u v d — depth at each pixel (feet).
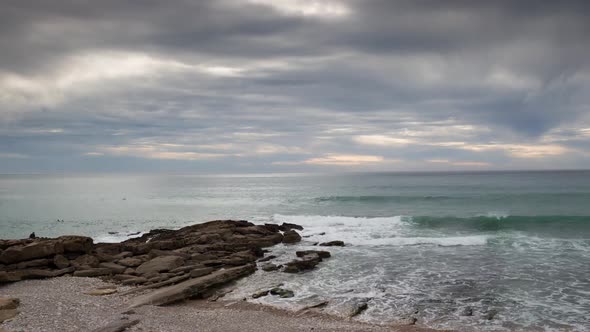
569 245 84.07
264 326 40.70
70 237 73.56
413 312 46.91
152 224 142.00
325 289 56.90
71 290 54.90
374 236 99.40
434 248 83.82
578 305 48.57
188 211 178.60
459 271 65.26
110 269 64.90
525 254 76.54
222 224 105.81
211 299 52.95
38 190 373.61
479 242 88.38
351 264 71.41
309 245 90.68
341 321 43.75
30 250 65.41
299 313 46.75
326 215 147.84
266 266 69.62
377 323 43.52
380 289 56.44
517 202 167.12
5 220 153.07
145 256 73.97
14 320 39.96
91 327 37.81
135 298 50.83
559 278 60.03
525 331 41.06
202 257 73.15
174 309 47.24
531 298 51.49
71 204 220.23
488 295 52.95
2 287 57.00
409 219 123.44
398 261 72.95
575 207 149.89
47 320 40.09
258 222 132.98
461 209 153.48
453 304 49.62
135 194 301.63
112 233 119.03
